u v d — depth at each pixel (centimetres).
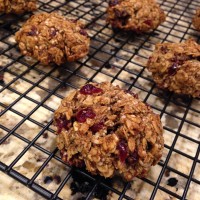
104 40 19
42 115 14
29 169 12
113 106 11
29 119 13
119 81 16
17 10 18
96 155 10
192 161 13
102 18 21
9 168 11
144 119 11
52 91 15
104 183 11
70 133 11
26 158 12
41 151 12
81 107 11
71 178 11
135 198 11
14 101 14
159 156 11
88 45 16
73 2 22
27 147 12
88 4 22
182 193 12
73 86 15
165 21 21
